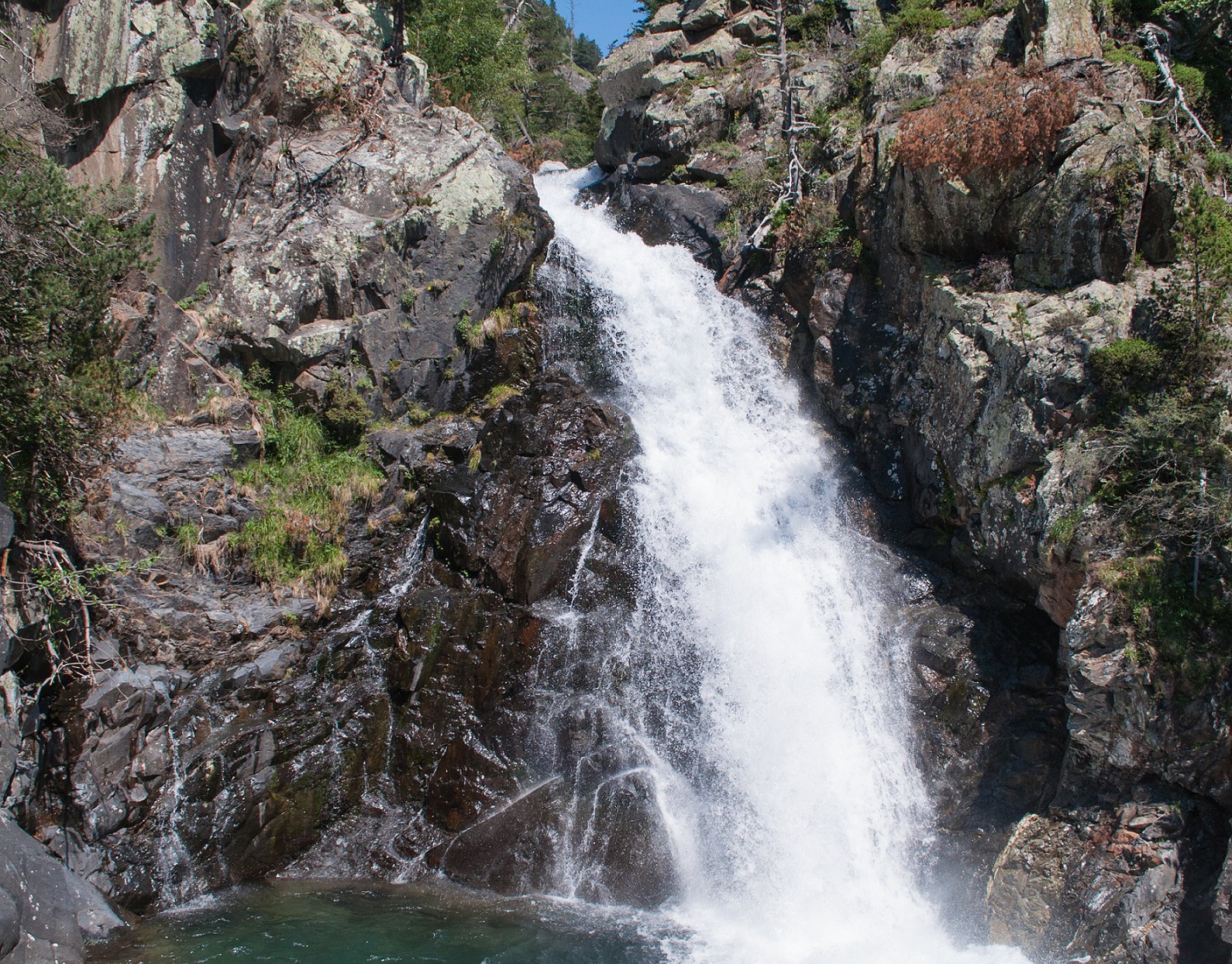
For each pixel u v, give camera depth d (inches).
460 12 1053.8
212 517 547.2
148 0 618.8
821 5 1013.8
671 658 553.3
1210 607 427.2
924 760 501.7
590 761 518.0
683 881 478.9
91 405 494.9
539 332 725.3
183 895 461.1
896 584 571.8
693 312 768.9
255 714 512.4
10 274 475.2
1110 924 398.9
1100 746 439.8
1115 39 633.6
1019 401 515.2
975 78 626.8
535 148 1243.2
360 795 526.0
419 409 673.0
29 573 463.8
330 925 438.3
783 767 514.9
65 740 446.9
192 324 614.9
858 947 434.6
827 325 701.3
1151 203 514.6
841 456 673.0
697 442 681.6
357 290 666.8
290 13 703.1
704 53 1024.9
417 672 546.0
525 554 567.8
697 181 928.3
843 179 734.5
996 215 577.9
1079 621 447.2
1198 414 448.1
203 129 646.5
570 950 420.2
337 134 711.1
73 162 609.0
